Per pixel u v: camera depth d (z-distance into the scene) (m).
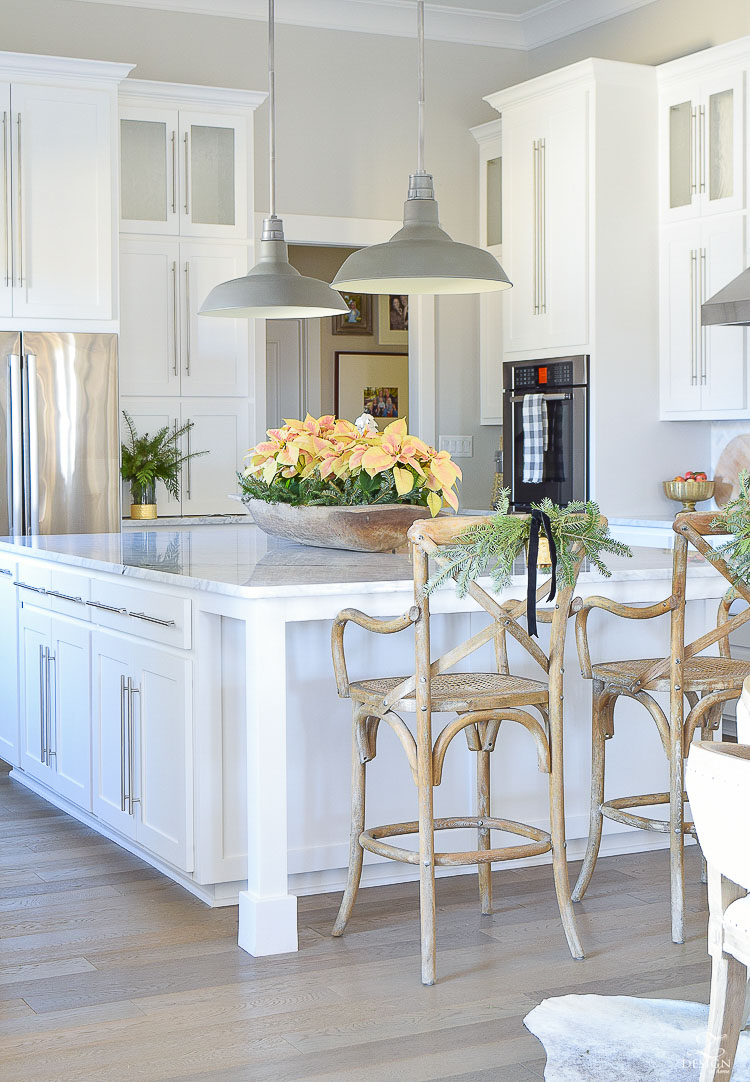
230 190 6.07
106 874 3.51
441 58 6.81
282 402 8.26
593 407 5.70
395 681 2.99
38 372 5.43
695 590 3.46
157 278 5.96
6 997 2.64
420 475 3.78
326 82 6.55
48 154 5.48
